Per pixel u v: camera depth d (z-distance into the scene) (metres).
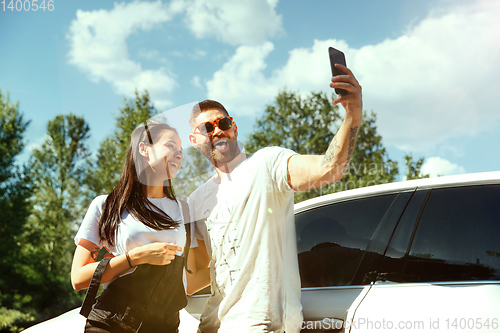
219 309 1.44
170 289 1.32
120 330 1.25
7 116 17.88
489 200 1.51
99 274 1.24
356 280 1.62
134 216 1.31
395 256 1.57
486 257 1.41
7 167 17.73
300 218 1.93
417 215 1.60
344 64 1.08
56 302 17.19
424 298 1.41
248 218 1.39
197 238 1.57
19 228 17.61
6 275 17.02
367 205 1.76
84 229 1.33
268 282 1.36
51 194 17.44
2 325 15.93
